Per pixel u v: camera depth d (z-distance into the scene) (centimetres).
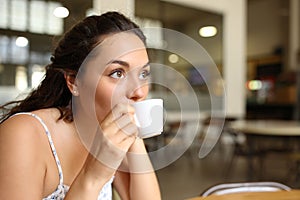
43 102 87
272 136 386
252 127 374
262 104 1008
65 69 78
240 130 384
